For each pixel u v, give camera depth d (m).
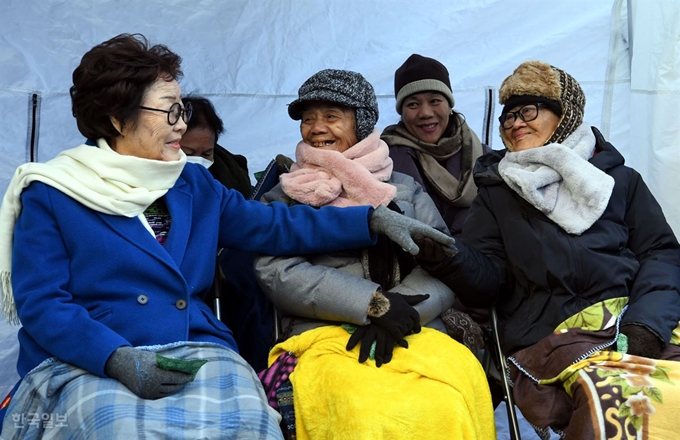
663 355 2.64
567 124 3.01
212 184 2.76
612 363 2.56
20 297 2.35
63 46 3.66
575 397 2.55
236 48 3.87
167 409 2.17
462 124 3.71
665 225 2.94
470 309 3.22
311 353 2.62
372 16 3.95
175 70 2.59
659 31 3.73
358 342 2.63
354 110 3.13
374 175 3.06
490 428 2.59
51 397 2.26
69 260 2.43
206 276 2.62
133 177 2.50
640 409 2.42
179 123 2.57
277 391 2.57
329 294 2.67
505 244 2.93
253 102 3.91
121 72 2.46
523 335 2.80
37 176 2.43
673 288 2.76
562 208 2.88
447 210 3.58
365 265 2.87
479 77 4.00
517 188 2.91
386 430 2.34
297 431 2.50
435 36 3.99
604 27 3.98
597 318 2.72
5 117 3.60
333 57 3.95
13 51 3.60
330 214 2.79
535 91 3.01
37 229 2.40
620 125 3.98
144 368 2.20
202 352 2.42
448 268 2.75
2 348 3.48
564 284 2.79
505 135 3.12
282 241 2.78
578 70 3.99
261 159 3.91
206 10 3.81
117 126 2.51
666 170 3.71
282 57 3.92
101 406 2.13
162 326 2.43
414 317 2.64
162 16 3.76
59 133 3.68
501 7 4.00
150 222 2.58
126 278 2.45
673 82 3.71
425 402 2.40
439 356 2.56
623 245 2.91
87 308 2.41
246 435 2.17
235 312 3.10
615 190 2.95
